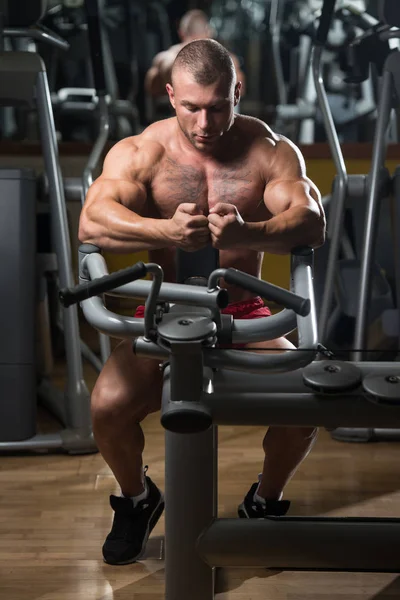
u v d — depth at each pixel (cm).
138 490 210
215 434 153
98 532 223
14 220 274
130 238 178
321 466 264
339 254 273
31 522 229
